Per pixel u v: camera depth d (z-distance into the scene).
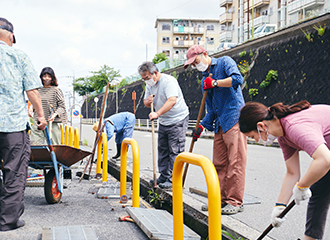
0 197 2.95
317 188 2.31
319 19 15.43
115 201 4.16
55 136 5.46
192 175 6.19
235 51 22.42
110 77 67.06
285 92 16.81
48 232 2.76
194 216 3.49
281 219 2.18
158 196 4.36
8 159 2.95
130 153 8.98
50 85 5.38
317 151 1.81
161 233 2.65
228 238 2.88
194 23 58.91
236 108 3.44
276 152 10.20
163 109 4.36
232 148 3.47
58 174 3.79
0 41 3.04
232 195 3.54
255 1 34.12
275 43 18.53
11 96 2.94
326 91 14.31
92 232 2.78
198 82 26.83
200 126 3.68
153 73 4.52
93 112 66.06
